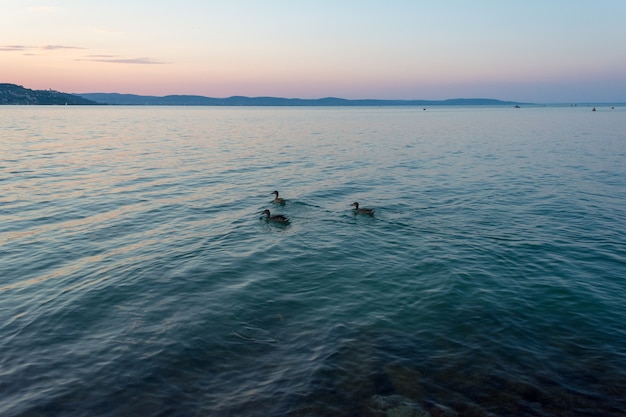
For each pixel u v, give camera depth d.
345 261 16.91
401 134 78.81
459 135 76.12
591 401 9.02
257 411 8.76
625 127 91.19
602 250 17.73
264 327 11.99
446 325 12.09
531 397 9.14
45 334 11.55
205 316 12.52
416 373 9.95
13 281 14.72
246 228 21.11
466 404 8.94
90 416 8.60
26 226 20.59
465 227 21.23
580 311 12.81
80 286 14.41
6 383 9.55
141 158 43.44
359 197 27.97
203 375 9.90
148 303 13.29
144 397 9.16
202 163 41.12
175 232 20.30
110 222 21.59
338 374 9.91
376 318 12.50
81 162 39.69
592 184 31.58
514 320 12.31
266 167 39.62
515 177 34.78
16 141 56.56
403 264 16.55
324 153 50.38
